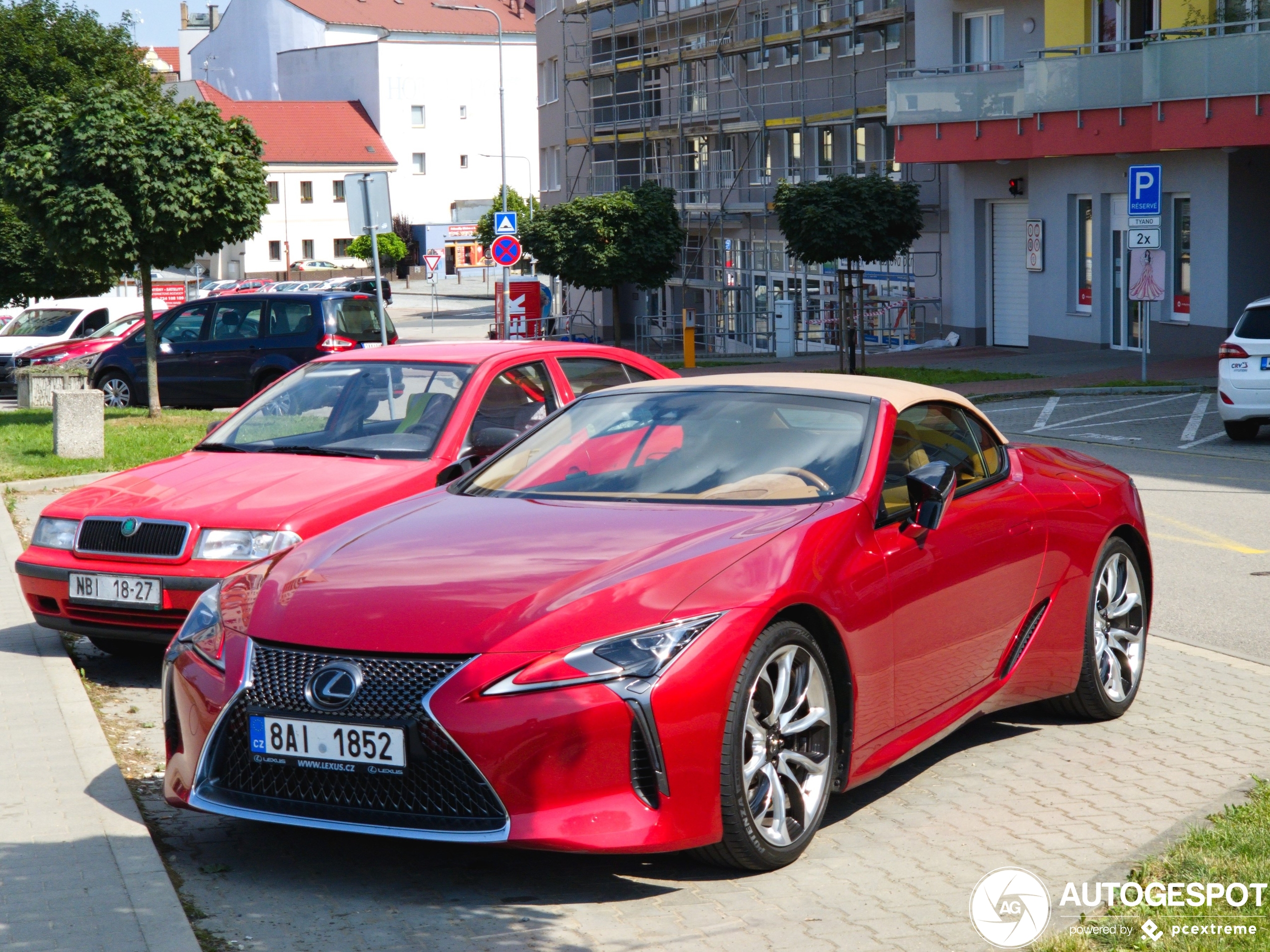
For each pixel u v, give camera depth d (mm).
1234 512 11617
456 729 3857
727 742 4000
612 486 5043
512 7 100125
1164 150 25047
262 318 20703
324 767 4012
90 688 6715
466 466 7086
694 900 4043
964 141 28844
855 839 4570
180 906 3900
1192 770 5258
